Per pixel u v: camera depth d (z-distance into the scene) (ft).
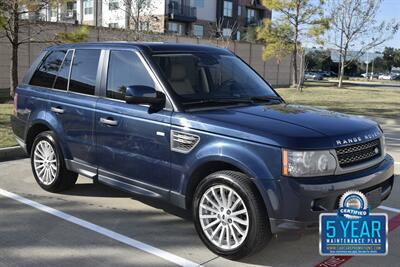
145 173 16.02
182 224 17.12
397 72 346.95
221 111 15.07
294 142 12.73
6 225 16.81
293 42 111.86
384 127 44.60
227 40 125.08
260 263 13.98
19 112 21.59
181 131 14.73
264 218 13.17
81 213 18.12
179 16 165.99
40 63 21.44
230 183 13.50
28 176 23.34
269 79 137.90
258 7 197.88
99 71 18.12
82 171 18.61
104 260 14.05
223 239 14.11
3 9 51.60
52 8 56.29
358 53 124.67
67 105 18.94
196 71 16.70
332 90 108.68
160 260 14.10
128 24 98.73
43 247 14.94
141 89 15.12
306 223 12.72
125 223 17.13
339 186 12.94
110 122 16.96
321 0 107.34
